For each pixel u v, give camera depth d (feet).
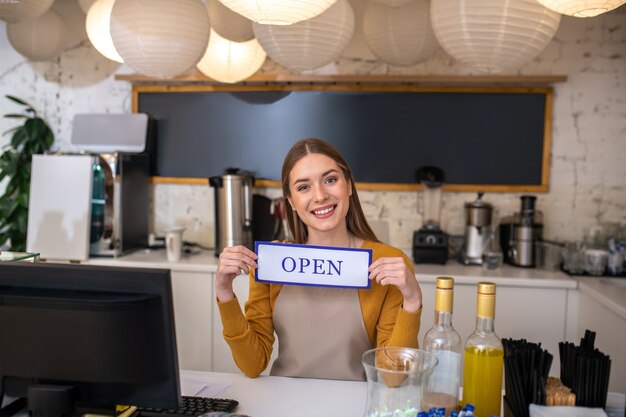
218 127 11.98
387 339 5.40
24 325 4.00
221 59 9.04
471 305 9.77
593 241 11.18
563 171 11.27
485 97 11.29
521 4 5.97
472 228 10.75
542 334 9.75
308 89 11.64
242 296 10.25
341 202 5.35
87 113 12.34
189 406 4.52
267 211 11.57
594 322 8.90
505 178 11.38
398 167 11.57
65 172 10.75
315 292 5.54
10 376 4.14
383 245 5.79
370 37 8.80
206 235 12.27
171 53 6.46
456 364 4.13
